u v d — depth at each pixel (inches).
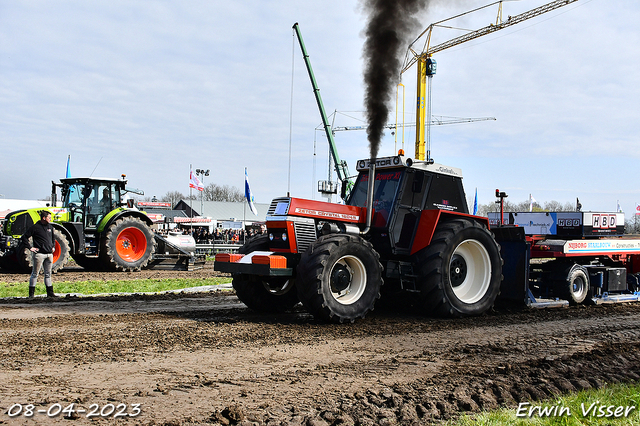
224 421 138.2
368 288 291.3
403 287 322.7
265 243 315.0
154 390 163.3
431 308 308.2
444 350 225.1
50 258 389.1
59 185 642.2
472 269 333.4
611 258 422.0
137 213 649.6
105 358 200.7
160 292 426.6
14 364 190.2
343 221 312.0
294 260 291.7
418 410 149.9
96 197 634.8
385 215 315.6
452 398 159.5
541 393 166.7
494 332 269.6
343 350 221.6
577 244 387.9
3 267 610.2
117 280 515.2
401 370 190.4
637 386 168.2
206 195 3887.8
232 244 1090.1
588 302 388.8
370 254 292.0
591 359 210.5
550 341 246.1
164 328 261.7
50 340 231.0
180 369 187.2
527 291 350.9
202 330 256.4
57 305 346.0
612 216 441.1
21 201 1169.4
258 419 140.3
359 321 291.0
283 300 328.2
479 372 187.8
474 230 323.3
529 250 351.9
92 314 306.7
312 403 153.2
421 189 325.7
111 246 615.8
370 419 142.3
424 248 314.8
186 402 152.8
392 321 295.9
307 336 247.6
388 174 326.0
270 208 309.1
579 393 162.1
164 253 678.5
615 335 265.6
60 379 173.0
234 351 215.6
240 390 164.7
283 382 173.8
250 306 321.7
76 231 610.5
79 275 576.1
